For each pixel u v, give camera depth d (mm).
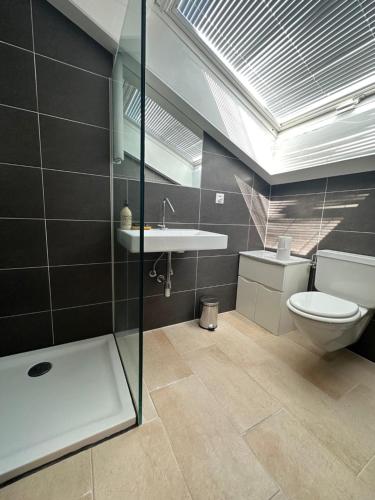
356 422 992
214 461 813
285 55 1352
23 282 1235
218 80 1489
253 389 1167
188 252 1782
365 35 1132
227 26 1259
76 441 820
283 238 1743
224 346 1544
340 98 1452
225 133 1605
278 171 1866
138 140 806
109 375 1197
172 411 1015
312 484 752
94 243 1393
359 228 1508
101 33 1142
